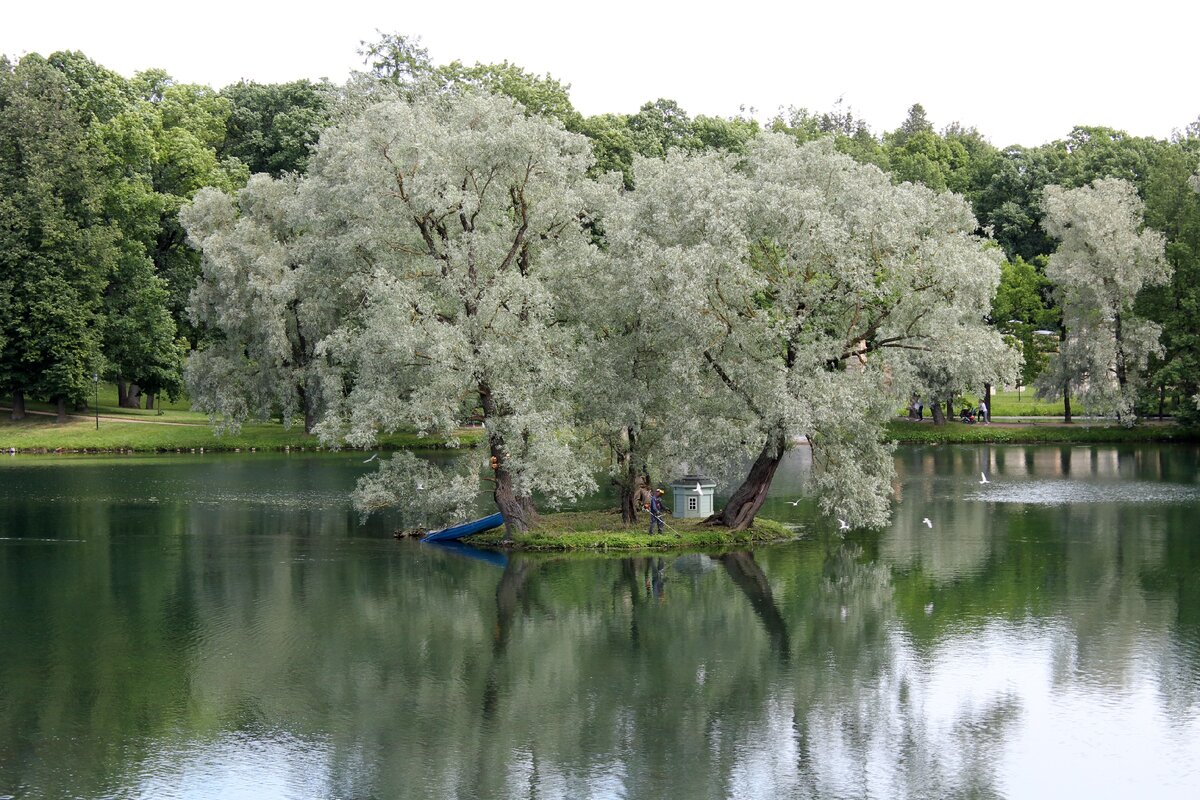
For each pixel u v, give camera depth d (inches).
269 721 956.0
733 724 948.0
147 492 2393.0
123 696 1018.7
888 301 1635.1
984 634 1208.8
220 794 808.3
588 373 1673.2
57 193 3462.1
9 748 894.4
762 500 1804.9
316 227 1926.7
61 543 1775.3
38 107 3444.9
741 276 1544.0
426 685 1053.8
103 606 1346.0
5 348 3420.3
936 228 1690.5
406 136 1606.8
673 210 1595.7
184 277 3814.0
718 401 1642.5
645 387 1653.5
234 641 1195.9
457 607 1343.5
